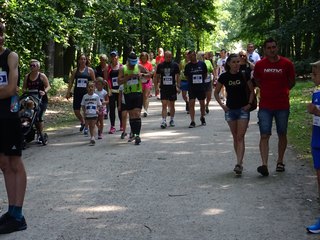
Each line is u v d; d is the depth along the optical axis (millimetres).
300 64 29438
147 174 7797
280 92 7488
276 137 11094
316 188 6770
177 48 41500
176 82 12930
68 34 18625
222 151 9586
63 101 19500
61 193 6777
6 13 13555
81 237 5074
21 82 14945
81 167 8398
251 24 42719
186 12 34844
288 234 5074
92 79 12273
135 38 27719
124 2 27875
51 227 5395
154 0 32438
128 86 10430
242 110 7637
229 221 5504
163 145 10328
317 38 30469
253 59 13531
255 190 6746
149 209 5977
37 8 15133
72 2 18438
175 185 7094
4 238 5082
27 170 8258
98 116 11203
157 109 17109
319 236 5008
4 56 5180
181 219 5590
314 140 5438
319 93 5324
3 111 5176
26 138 10578
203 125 13164
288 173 7672
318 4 27109
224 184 7098
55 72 25031
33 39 15078
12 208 5293
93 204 6227
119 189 6926
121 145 10469
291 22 28109
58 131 12797
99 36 26453
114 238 5027
